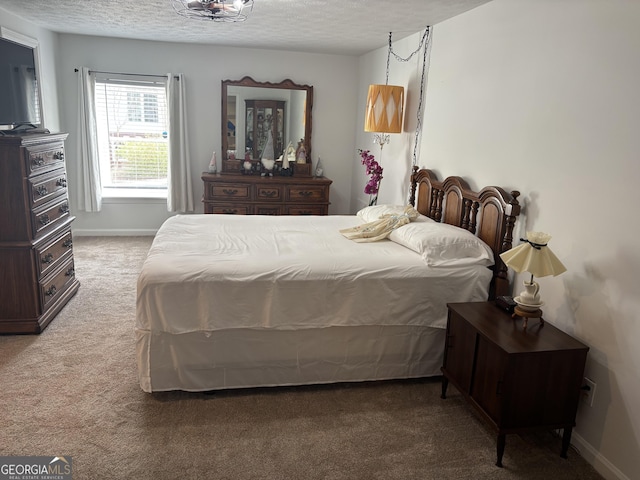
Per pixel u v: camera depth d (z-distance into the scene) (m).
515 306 2.38
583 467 2.14
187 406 2.48
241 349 2.57
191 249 2.84
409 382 2.82
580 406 2.21
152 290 2.42
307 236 3.30
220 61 5.48
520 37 2.65
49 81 4.90
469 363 2.35
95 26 4.50
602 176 2.08
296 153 5.83
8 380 2.63
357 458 2.14
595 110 2.12
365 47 4.99
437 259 2.76
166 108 5.55
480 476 2.06
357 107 5.84
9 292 3.11
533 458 2.19
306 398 2.61
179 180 5.68
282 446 2.20
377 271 2.63
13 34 3.98
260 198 5.45
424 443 2.26
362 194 5.72
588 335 2.16
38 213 3.19
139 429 2.27
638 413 1.92
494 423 2.11
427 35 3.81
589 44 2.15
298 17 3.63
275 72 5.62
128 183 5.73
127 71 5.34
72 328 3.30
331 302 2.59
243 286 2.49
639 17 1.89
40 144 3.24
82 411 2.39
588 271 2.16
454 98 3.40
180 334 2.48
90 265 4.63
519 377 2.04
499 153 2.86
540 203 2.49
